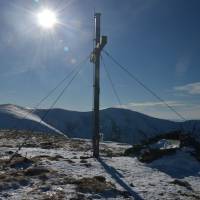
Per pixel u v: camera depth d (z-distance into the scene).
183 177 26.88
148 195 19.39
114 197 18.23
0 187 18.19
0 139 57.94
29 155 32.47
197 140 36.16
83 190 18.55
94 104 32.16
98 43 30.19
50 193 17.58
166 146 34.34
